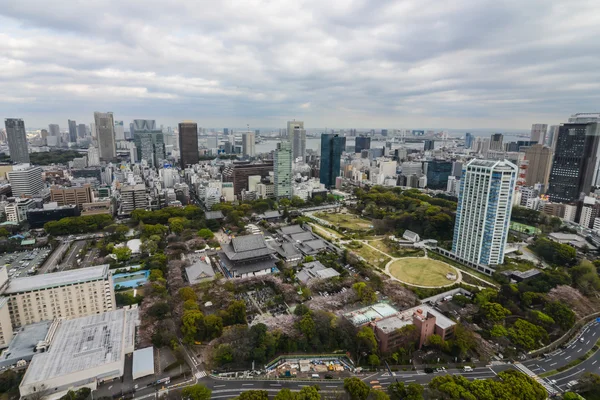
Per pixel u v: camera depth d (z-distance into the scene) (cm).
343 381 18838
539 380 19100
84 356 19012
